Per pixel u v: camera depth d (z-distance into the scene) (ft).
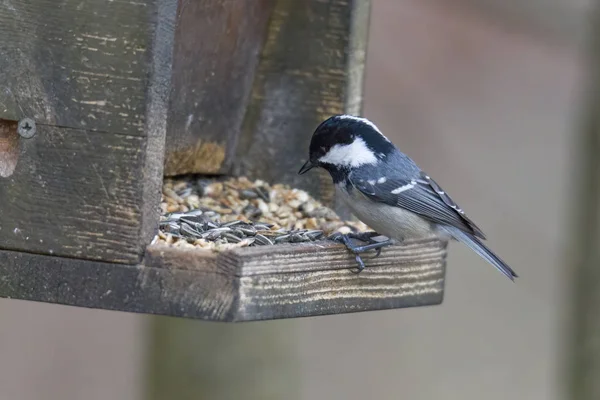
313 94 36.29
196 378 38.45
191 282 25.85
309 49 36.17
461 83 53.62
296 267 27.07
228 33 32.99
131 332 49.06
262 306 26.17
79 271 26.58
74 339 48.55
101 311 49.14
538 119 54.85
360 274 29.43
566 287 44.86
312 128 36.29
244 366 38.63
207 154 34.47
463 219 32.55
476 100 54.03
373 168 32.58
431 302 32.19
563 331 44.83
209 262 25.76
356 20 35.83
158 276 26.08
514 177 55.16
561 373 43.83
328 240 29.76
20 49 26.45
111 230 26.30
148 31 25.99
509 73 54.08
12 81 26.55
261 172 36.55
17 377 47.11
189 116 32.48
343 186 33.06
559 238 54.85
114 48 26.12
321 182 36.11
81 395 47.37
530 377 53.57
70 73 26.32
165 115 26.94
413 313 55.11
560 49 52.34
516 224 55.16
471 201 54.65
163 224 28.35
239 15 33.30
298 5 36.11
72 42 26.25
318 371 51.83
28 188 26.68
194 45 31.12
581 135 43.60
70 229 26.53
